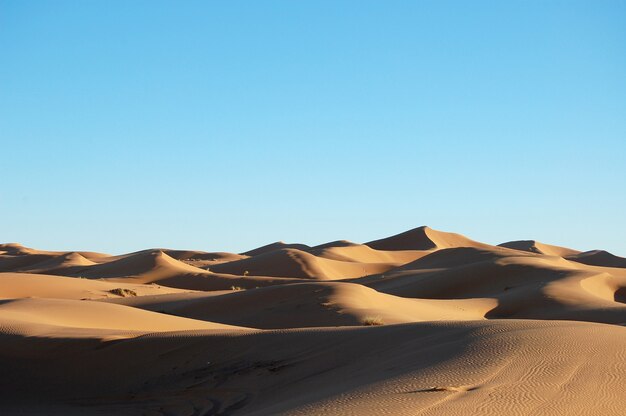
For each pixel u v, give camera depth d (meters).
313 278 113.44
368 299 51.75
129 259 110.88
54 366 26.27
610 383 14.48
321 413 12.88
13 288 69.19
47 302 40.59
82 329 30.80
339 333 24.83
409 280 85.88
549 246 190.25
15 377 25.78
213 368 23.94
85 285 74.12
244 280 96.19
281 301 52.84
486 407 12.45
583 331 20.78
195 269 110.00
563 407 12.52
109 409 22.00
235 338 25.86
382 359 20.61
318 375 20.66
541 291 61.72
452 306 58.53
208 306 55.03
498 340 19.44
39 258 145.12
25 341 28.45
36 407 23.00
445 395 13.61
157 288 80.88
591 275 73.88
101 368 25.67
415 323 25.38
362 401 13.76
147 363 25.30
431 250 168.12
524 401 12.92
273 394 20.05
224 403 20.22
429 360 18.64
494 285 76.31
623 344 18.69
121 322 37.81
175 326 38.88
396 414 12.10
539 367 16.05
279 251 124.62
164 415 20.42
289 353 23.73
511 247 183.50
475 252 107.88
